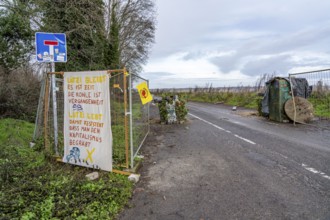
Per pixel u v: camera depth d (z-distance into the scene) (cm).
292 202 340
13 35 1126
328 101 1244
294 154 584
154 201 350
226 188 392
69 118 473
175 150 648
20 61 1123
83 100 457
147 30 3088
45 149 529
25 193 346
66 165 477
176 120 1159
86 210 307
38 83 871
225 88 3156
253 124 1095
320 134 831
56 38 497
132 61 3150
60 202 323
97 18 1269
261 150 628
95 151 452
